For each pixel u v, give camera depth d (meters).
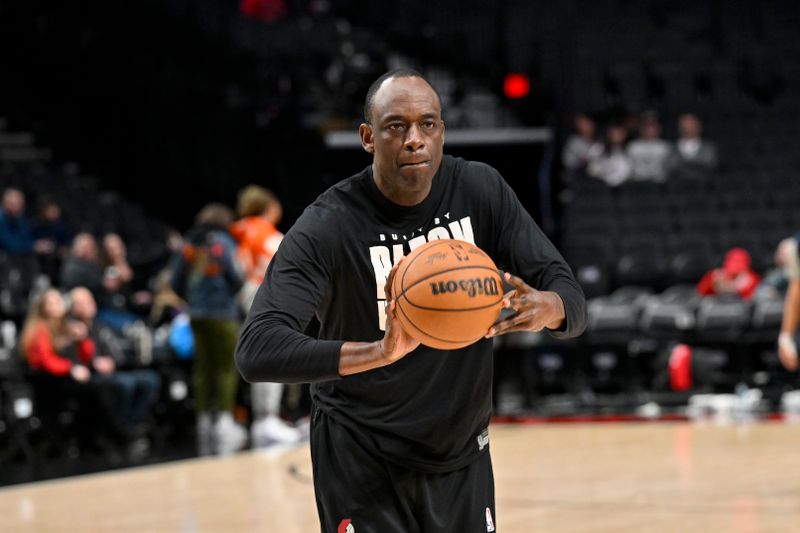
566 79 24.64
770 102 24.75
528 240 3.71
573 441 12.01
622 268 18.44
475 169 3.80
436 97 3.47
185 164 21.17
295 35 24.30
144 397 12.67
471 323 3.12
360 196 3.65
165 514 8.02
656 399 15.84
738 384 15.76
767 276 17.83
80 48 21.73
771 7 26.72
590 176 21.00
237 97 22.44
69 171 20.28
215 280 12.41
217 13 24.61
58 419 12.11
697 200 20.27
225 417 12.77
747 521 7.14
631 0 27.23
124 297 14.51
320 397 3.79
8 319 13.62
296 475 9.93
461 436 3.67
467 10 26.22
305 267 3.53
